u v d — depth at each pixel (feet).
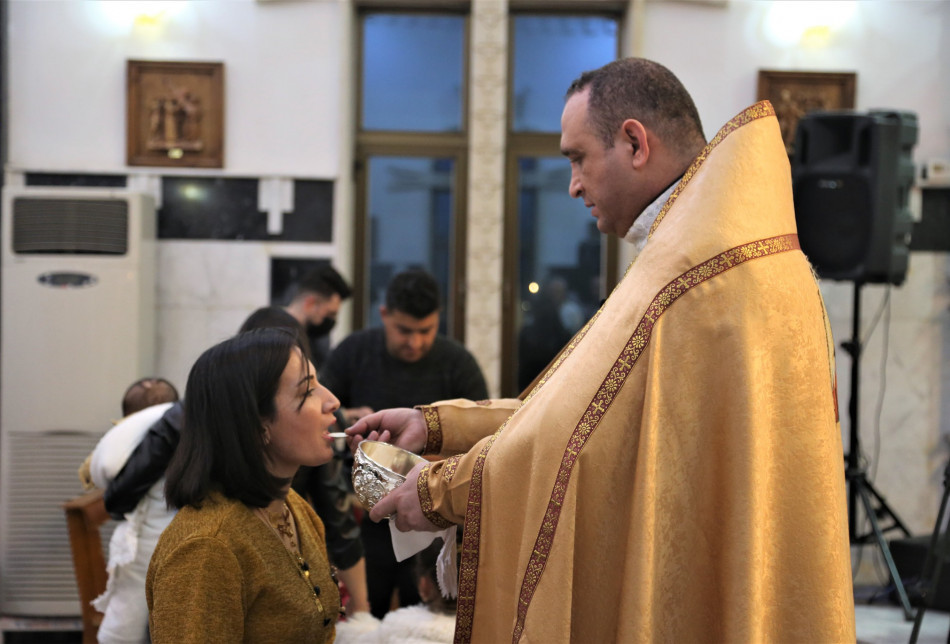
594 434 4.82
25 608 15.46
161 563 4.82
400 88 17.80
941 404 16.88
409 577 11.03
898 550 15.08
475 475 5.06
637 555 4.62
